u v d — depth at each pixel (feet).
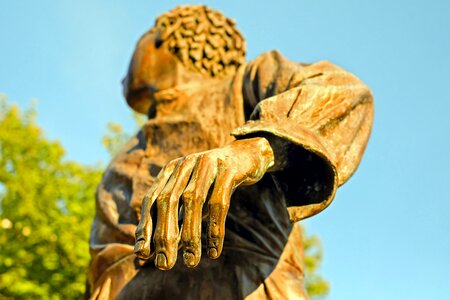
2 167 45.65
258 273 7.80
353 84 7.54
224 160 6.31
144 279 7.89
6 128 47.24
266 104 7.11
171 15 9.25
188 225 5.97
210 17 9.29
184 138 8.35
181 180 6.18
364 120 7.46
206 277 7.79
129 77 9.23
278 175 6.98
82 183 45.62
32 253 40.65
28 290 38.75
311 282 45.01
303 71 7.66
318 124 7.07
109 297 7.97
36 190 44.09
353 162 7.14
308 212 6.86
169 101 8.76
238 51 9.29
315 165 6.90
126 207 8.36
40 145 47.16
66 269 40.37
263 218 7.89
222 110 8.35
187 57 9.01
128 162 8.68
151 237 6.08
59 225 41.57
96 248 8.41
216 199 6.08
